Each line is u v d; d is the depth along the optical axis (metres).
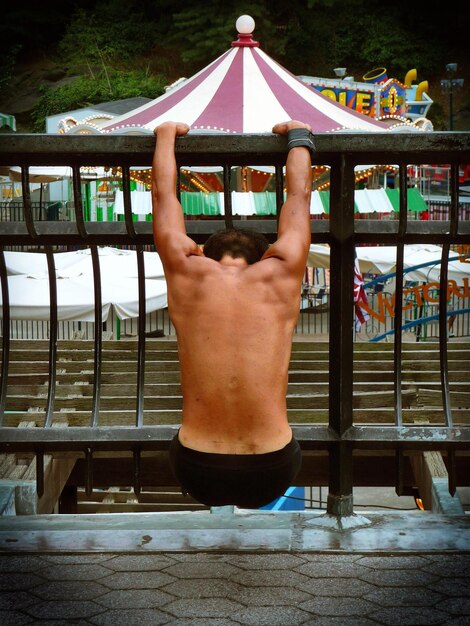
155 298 11.56
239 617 2.89
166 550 3.46
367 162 3.57
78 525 3.74
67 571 3.28
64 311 10.91
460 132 3.44
